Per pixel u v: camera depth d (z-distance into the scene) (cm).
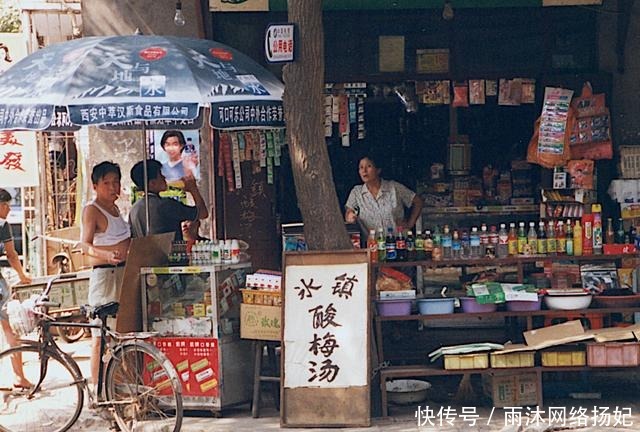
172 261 687
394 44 839
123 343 619
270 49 647
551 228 710
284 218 896
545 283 735
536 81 839
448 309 689
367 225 771
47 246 1030
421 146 920
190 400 662
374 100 866
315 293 642
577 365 662
